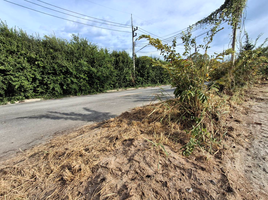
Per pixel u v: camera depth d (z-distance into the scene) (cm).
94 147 181
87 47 1029
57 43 891
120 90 1236
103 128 252
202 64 229
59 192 121
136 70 1505
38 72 761
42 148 212
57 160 165
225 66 414
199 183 120
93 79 978
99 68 1007
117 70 1246
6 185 134
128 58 1363
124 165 142
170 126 216
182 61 206
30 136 272
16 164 170
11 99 691
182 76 219
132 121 248
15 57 687
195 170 133
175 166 138
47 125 330
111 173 133
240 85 439
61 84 850
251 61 438
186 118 224
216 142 173
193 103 213
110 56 1256
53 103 631
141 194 111
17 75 674
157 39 218
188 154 153
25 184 134
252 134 194
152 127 218
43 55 787
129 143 182
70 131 285
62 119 372
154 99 367
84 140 208
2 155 205
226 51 225
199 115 207
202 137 181
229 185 117
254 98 364
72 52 942
